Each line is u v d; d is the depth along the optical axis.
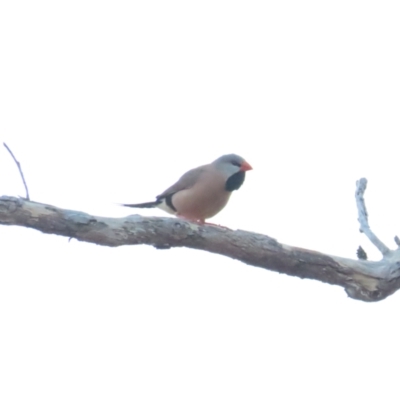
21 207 9.22
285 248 10.34
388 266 10.64
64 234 9.48
